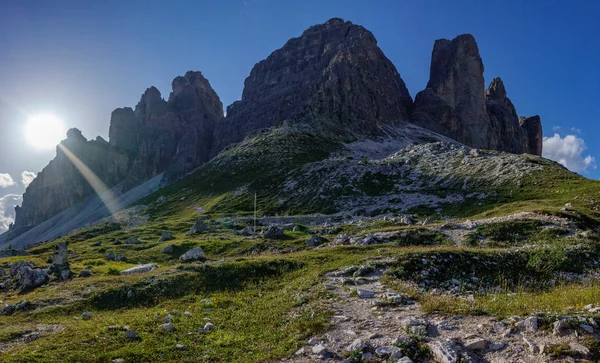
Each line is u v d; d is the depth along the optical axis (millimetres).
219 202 128875
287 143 188625
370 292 19750
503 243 36250
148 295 24594
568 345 10875
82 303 23781
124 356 14414
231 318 19062
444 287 23000
